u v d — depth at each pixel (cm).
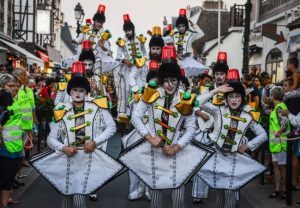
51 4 4112
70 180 525
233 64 2834
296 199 751
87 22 1014
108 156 528
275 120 757
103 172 525
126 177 869
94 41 997
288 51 1486
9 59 1744
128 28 984
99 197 727
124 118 846
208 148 512
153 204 518
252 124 558
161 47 769
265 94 947
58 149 520
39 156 525
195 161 511
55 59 3803
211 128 647
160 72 511
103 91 919
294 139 688
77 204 525
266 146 885
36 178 855
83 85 528
